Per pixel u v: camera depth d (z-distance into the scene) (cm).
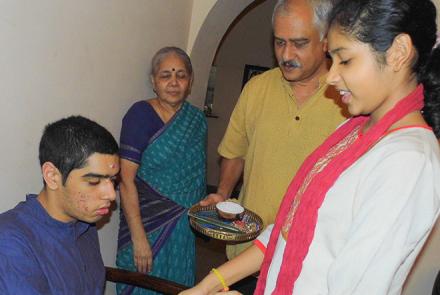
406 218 67
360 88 73
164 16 199
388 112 75
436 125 75
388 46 69
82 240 124
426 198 68
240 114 172
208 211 163
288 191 96
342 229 76
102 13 153
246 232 145
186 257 190
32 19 123
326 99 146
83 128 107
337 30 73
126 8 167
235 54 516
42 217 109
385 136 75
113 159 110
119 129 181
